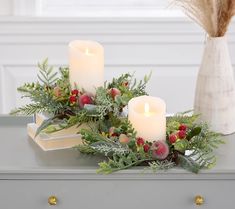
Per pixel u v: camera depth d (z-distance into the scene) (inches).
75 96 73.5
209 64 75.7
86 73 74.5
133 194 69.9
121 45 107.0
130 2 109.6
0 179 69.9
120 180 69.5
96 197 70.1
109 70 108.0
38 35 106.0
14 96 108.6
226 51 75.8
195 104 77.3
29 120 81.5
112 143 70.2
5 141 76.2
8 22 105.0
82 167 69.6
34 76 108.0
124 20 105.7
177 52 107.9
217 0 74.2
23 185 70.0
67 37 106.4
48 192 70.1
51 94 74.7
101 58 74.9
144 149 69.3
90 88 75.0
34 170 69.2
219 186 69.9
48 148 73.7
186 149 70.4
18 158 71.9
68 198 70.2
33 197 70.3
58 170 69.1
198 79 76.7
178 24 106.3
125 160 68.8
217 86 75.7
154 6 109.7
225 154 72.5
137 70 108.3
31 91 75.2
